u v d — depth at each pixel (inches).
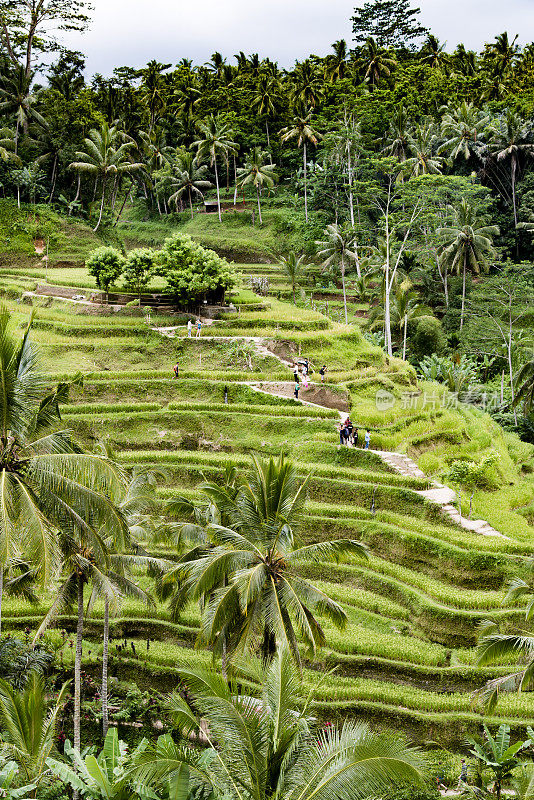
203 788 667.4
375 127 3875.5
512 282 3157.0
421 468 1955.0
